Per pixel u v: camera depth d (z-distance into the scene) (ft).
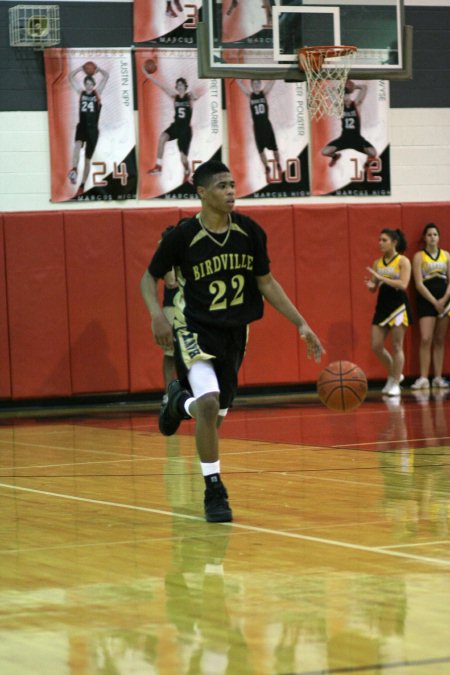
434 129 71.20
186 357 25.05
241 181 67.67
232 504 27.50
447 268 68.74
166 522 25.20
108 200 65.46
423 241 69.31
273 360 67.15
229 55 56.75
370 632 15.52
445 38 71.36
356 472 32.58
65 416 56.75
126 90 65.57
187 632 15.67
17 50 63.82
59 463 36.70
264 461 35.58
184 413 26.03
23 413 59.88
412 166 71.05
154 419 53.26
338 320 67.97
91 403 64.69
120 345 64.23
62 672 13.92
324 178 69.21
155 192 66.18
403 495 28.22
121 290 64.23
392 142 70.64
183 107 66.54
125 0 65.46
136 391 64.59
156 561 20.83
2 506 27.96
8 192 63.98
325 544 22.09
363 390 37.91
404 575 19.15
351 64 58.65
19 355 62.75
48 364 63.21
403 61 59.47
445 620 16.12
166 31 66.13
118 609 17.12
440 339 69.36
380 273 63.82
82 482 32.07
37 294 63.00
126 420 53.21
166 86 66.13
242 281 25.43
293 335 67.51
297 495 28.58
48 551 22.04
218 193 24.75
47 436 46.34
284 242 67.00
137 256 64.39
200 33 56.34
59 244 63.26
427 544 21.93
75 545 22.65
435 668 13.80
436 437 41.34
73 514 26.55
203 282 25.12
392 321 63.00
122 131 65.57
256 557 20.98
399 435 42.29
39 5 63.82
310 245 67.46
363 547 21.70
